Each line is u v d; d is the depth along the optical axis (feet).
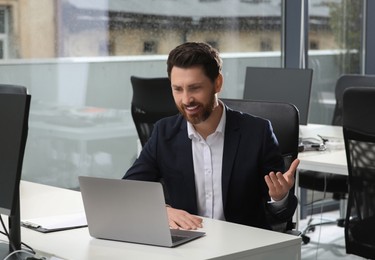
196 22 20.63
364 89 11.37
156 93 15.76
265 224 10.05
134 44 19.47
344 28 23.59
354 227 12.02
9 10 17.30
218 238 8.48
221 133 9.72
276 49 22.63
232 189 9.71
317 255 17.72
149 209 8.11
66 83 18.37
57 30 18.10
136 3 19.39
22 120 7.46
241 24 21.66
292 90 17.22
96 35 18.78
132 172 10.05
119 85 19.34
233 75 21.62
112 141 19.40
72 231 8.95
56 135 18.30
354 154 11.75
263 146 9.76
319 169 13.60
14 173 7.52
